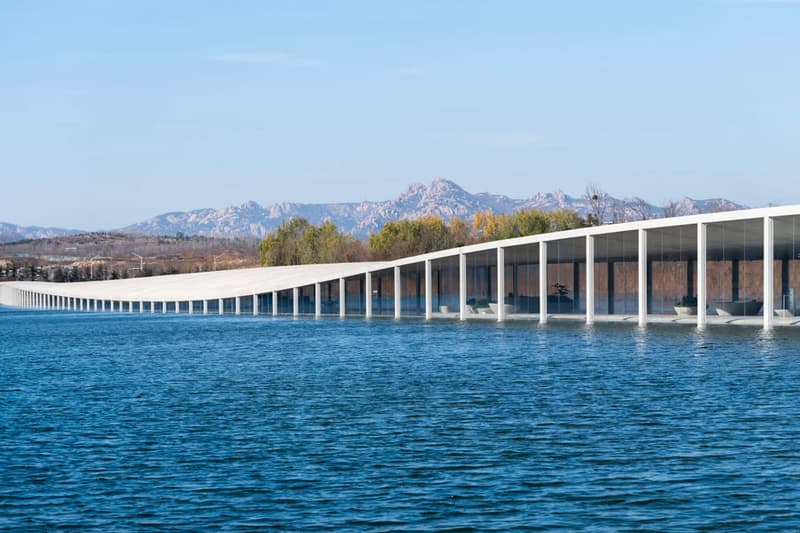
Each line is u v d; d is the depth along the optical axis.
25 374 53.97
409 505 22.20
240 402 38.88
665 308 67.44
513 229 177.75
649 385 40.56
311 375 48.62
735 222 60.69
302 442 29.62
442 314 88.88
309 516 21.47
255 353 64.06
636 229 67.00
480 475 24.83
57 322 135.25
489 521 20.95
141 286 167.25
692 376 42.84
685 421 31.83
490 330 76.12
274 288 118.44
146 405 38.75
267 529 20.62
